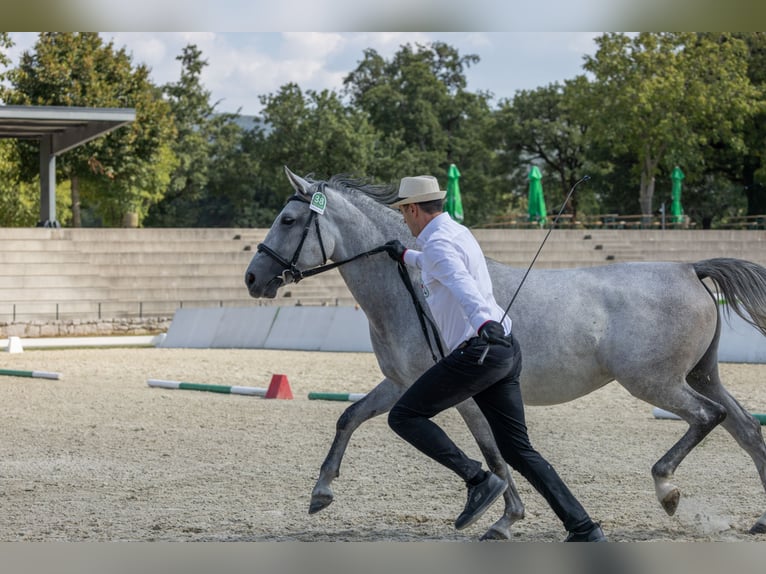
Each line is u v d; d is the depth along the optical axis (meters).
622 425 10.73
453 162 73.00
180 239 33.69
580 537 5.14
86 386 14.89
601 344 6.23
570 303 6.25
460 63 76.50
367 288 6.31
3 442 9.82
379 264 6.30
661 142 50.81
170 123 48.19
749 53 54.34
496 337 4.94
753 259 40.22
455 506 6.97
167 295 32.09
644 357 6.16
